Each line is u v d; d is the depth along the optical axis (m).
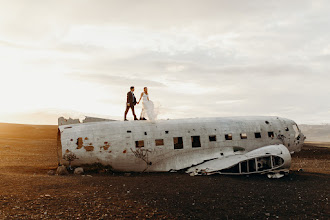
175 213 7.53
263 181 11.99
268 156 13.16
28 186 9.83
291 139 16.06
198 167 13.72
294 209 8.18
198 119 15.57
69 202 8.09
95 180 11.40
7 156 19.94
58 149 14.53
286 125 16.30
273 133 15.73
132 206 7.94
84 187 10.05
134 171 14.21
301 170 14.93
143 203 8.27
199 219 7.19
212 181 11.70
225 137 14.91
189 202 8.55
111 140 13.85
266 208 8.23
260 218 7.42
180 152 14.33
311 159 21.02
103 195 8.98
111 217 7.00
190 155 14.41
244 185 11.11
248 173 12.62
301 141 16.45
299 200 9.07
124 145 13.86
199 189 10.20
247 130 15.31
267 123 15.94
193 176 12.85
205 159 14.43
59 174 12.86
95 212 7.31
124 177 12.64
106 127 14.20
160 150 14.12
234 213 7.73
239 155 13.80
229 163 12.80
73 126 14.39
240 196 9.42
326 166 17.14
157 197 8.95
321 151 25.06
